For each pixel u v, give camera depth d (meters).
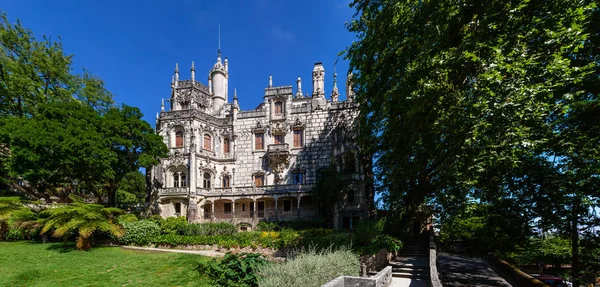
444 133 16.42
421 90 15.32
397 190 24.72
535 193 15.71
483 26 14.23
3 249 24.27
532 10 13.80
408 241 31.77
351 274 13.43
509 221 17.52
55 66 40.38
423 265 20.91
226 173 47.94
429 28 17.02
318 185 41.84
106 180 35.56
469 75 15.86
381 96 22.14
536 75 13.24
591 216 15.09
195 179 43.88
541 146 14.00
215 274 18.23
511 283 22.52
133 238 28.30
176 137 46.38
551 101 13.92
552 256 29.62
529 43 13.92
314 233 30.62
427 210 26.64
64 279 18.23
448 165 16.20
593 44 13.83
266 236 27.78
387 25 20.28
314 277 11.55
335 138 44.47
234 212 44.72
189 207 42.56
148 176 46.25
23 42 38.09
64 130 30.11
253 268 16.67
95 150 30.28
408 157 21.84
